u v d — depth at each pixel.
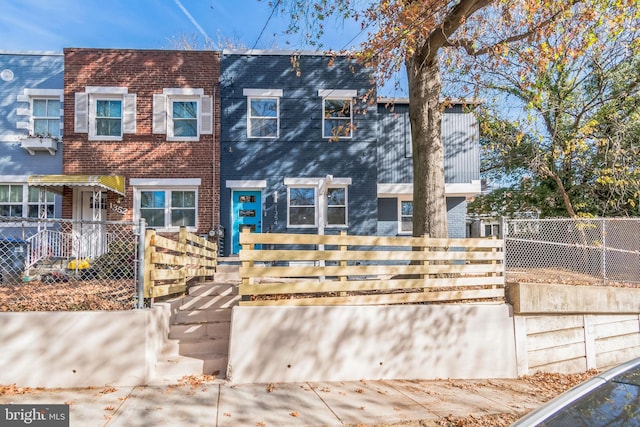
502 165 20.83
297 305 6.78
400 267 7.45
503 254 8.28
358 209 14.71
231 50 14.81
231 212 14.56
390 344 6.95
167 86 14.59
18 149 14.80
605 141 13.92
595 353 8.56
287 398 5.81
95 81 14.41
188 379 6.25
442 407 5.81
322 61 15.07
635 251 9.36
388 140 15.09
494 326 7.55
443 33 8.73
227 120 14.71
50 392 5.61
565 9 8.58
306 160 14.77
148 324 6.08
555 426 2.41
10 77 15.01
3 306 6.33
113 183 13.53
